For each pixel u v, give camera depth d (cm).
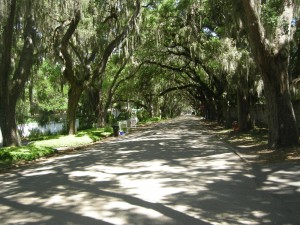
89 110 4028
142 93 5409
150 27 3112
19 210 771
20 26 2269
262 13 1585
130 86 4672
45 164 1555
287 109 1537
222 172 1147
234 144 1997
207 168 1234
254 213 693
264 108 2897
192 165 1311
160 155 1630
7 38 1953
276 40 1523
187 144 2106
